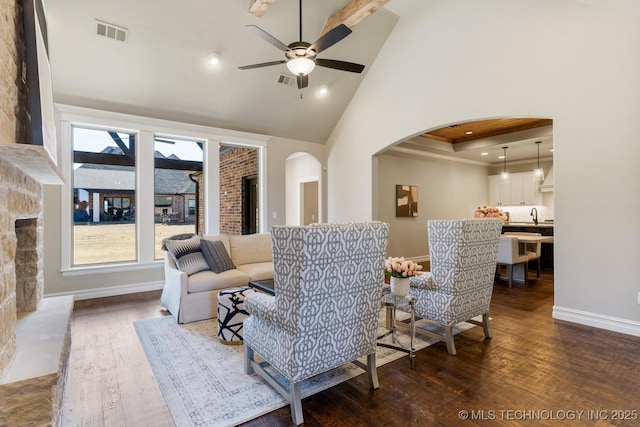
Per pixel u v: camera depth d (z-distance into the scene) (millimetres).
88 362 2430
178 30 3840
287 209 8586
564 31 3312
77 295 4156
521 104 3619
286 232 1658
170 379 2191
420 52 4594
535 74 3512
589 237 3197
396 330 3115
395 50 4945
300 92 5250
